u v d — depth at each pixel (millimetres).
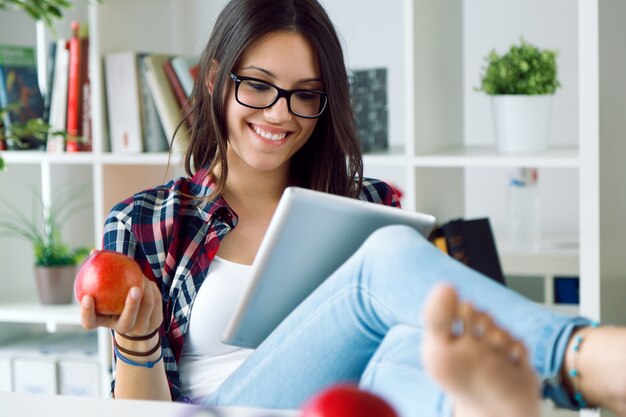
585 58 2301
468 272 1245
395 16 3334
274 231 1443
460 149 2863
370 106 2867
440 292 947
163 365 1668
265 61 1793
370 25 3363
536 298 2873
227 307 1793
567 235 3258
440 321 946
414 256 1285
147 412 1205
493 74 2678
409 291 1259
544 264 2762
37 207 3432
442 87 2865
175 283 1803
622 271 2564
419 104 2631
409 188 2621
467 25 3293
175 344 1801
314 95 1841
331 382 1437
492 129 3293
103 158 2973
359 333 1377
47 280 3146
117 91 2990
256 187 1898
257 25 1792
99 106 2982
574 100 3217
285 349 1465
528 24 3238
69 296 3180
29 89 3199
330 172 1953
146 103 2979
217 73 1837
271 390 1478
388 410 838
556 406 1203
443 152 2738
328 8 3395
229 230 1846
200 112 1922
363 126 2836
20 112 3146
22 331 3412
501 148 2691
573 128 3227
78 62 3037
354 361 1418
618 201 2510
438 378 971
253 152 1824
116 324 1501
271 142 1815
